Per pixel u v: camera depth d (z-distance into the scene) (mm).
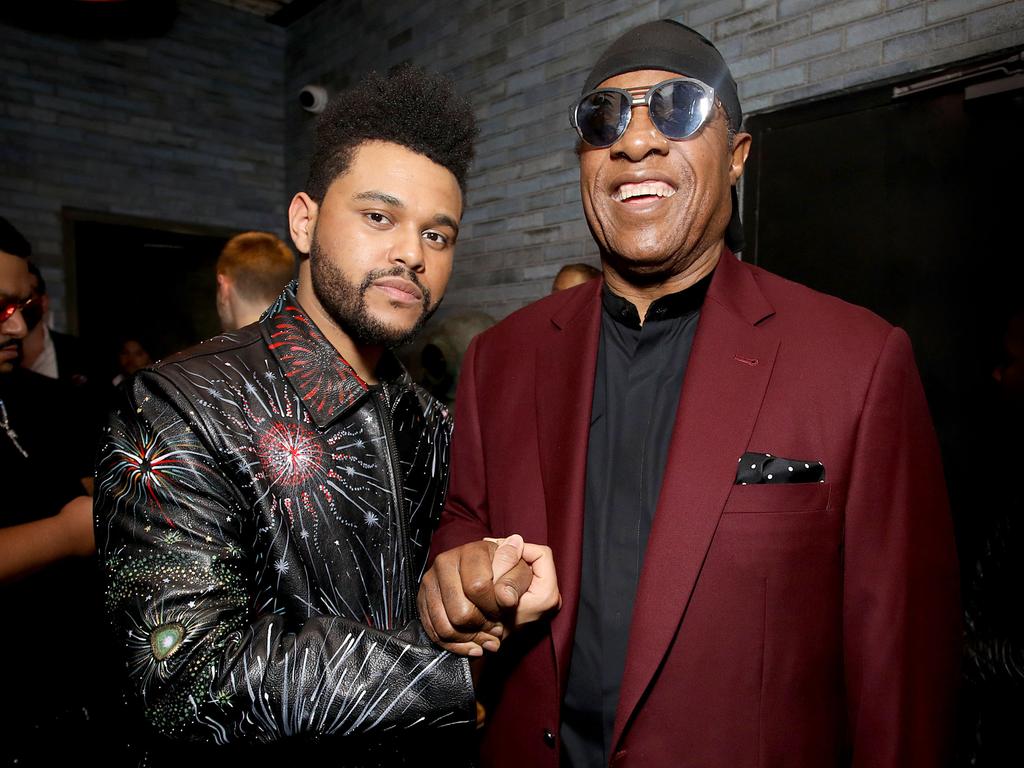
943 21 1932
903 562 802
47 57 4012
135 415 819
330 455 914
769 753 781
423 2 3758
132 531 771
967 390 1915
